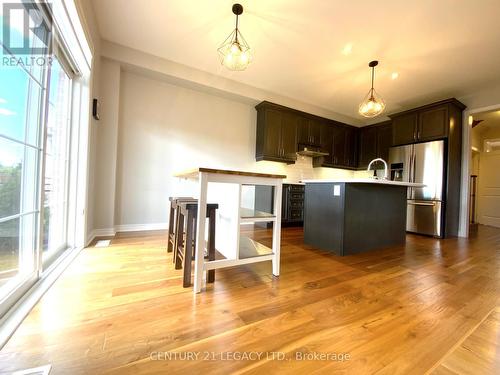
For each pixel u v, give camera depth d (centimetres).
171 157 350
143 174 331
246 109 420
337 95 413
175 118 353
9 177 121
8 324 103
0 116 112
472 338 108
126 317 115
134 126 324
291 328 112
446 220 353
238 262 161
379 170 499
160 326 109
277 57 295
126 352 92
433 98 400
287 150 433
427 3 200
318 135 479
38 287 139
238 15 224
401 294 153
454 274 192
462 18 214
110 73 287
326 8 211
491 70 303
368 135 528
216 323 114
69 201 223
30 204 141
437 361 93
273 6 212
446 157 355
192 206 154
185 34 260
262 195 420
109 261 195
